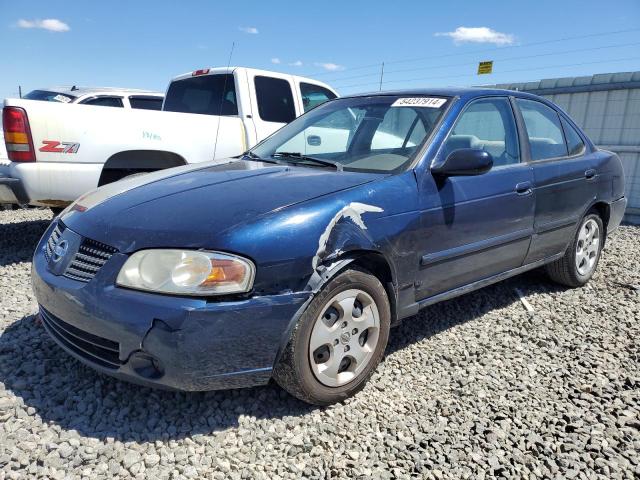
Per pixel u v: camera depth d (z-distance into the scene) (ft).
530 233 12.35
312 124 12.54
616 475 7.16
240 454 7.35
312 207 8.21
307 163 10.93
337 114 12.38
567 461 7.41
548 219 12.89
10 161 15.12
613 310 13.37
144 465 7.04
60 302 8.00
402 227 9.16
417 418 8.37
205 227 7.60
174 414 8.16
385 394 9.07
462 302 13.69
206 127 18.75
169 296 7.26
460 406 8.73
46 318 8.93
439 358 10.49
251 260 7.45
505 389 9.32
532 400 8.98
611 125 30.45
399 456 7.42
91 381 8.90
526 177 12.11
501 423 8.23
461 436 7.93
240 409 8.34
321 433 7.89
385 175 9.66
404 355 10.58
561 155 13.97
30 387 8.61
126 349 7.37
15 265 15.80
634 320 12.67
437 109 11.04
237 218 7.76
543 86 33.30
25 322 11.11
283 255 7.63
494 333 11.78
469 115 11.34
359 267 8.66
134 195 9.11
